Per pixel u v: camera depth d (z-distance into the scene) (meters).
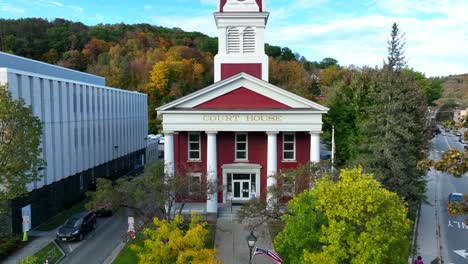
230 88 32.75
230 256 23.55
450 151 12.07
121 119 53.16
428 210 36.47
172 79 105.06
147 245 14.41
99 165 44.16
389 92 30.70
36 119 24.14
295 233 15.67
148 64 111.50
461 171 11.82
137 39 134.12
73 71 47.66
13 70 26.67
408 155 30.41
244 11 36.75
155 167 27.44
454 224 31.97
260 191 34.12
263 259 23.03
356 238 14.36
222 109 32.03
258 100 32.88
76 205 36.50
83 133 39.06
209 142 32.22
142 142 65.12
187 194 24.86
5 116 22.72
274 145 32.19
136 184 23.61
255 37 37.03
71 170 35.84
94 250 25.11
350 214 14.32
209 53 127.06
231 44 37.22
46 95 31.02
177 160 34.00
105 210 33.19
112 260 23.27
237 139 34.22
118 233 28.80
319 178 21.78
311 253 14.54
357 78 40.16
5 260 23.08
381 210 14.74
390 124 30.41
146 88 102.88
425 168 12.73
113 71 108.06
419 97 31.86
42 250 24.77
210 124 32.06
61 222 30.94
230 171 34.03
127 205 23.25
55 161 32.56
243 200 34.31
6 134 23.00
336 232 14.05
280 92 32.56
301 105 32.56
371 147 30.61
